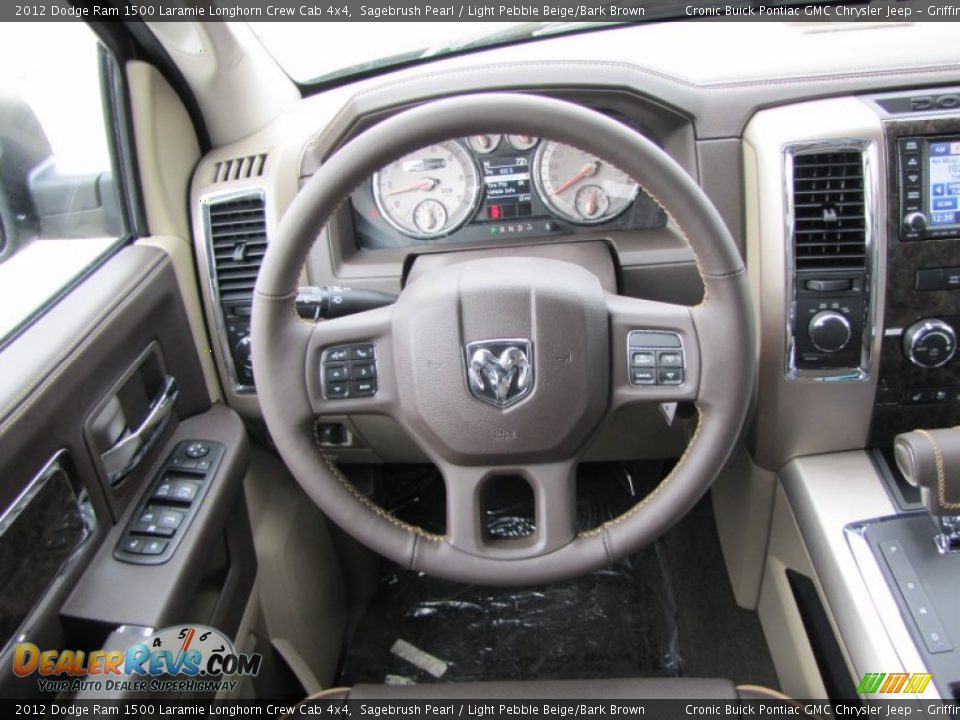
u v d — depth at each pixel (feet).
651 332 2.85
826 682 3.65
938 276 3.51
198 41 3.76
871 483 3.69
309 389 2.89
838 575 3.38
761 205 3.66
